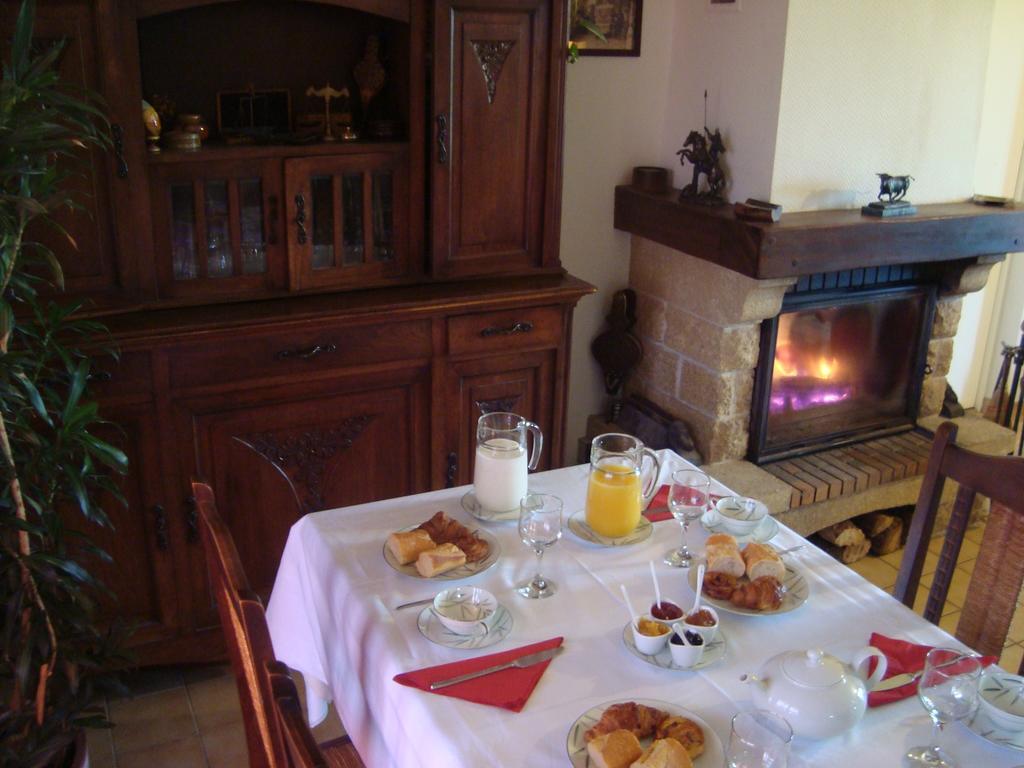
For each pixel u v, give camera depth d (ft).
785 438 10.69
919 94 9.91
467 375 8.74
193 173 7.61
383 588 5.06
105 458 6.25
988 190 12.37
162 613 8.09
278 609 5.85
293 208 8.00
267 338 7.79
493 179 8.70
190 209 7.72
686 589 5.17
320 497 8.52
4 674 6.52
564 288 8.79
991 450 11.41
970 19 9.87
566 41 8.55
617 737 3.83
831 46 9.20
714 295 9.83
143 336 7.25
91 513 6.31
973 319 13.05
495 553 5.35
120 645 7.12
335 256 8.34
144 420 7.55
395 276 8.66
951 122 10.25
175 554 8.00
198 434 7.82
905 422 11.40
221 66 8.49
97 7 6.86
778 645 4.73
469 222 8.75
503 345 8.78
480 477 5.84
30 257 7.19
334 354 8.10
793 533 5.82
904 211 9.59
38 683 6.52
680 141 10.46
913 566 5.84
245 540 8.32
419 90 8.21
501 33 8.28
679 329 10.44
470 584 5.15
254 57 8.59
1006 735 4.11
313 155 7.97
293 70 8.76
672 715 4.09
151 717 7.89
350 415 8.39
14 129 5.57
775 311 9.68
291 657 5.77
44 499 6.42
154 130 7.47
